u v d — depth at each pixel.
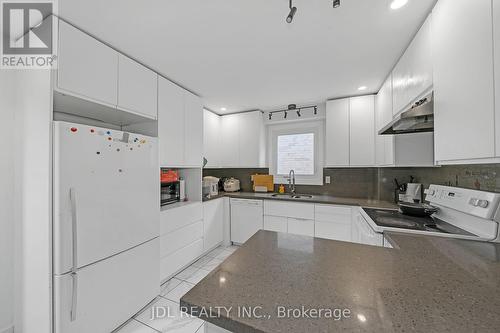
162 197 2.39
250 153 3.38
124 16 1.31
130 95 1.75
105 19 1.34
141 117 1.92
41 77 1.25
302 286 0.66
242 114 3.45
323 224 2.62
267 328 0.49
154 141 1.83
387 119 2.11
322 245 1.04
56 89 1.25
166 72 2.09
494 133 0.78
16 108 1.37
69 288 1.22
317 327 0.49
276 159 3.60
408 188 2.22
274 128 3.61
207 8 1.25
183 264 2.33
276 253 0.93
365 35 1.49
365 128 2.63
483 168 1.28
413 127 1.67
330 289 0.65
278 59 1.83
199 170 2.71
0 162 1.34
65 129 1.22
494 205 1.11
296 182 3.44
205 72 2.09
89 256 1.32
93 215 1.35
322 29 1.43
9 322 1.37
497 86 0.76
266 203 2.95
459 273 0.75
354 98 2.71
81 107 1.61
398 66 1.80
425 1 1.18
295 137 3.47
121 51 1.71
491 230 1.14
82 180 1.29
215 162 3.46
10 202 1.37
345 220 2.50
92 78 1.46
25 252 1.30
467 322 0.50
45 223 1.20
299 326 0.49
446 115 1.07
